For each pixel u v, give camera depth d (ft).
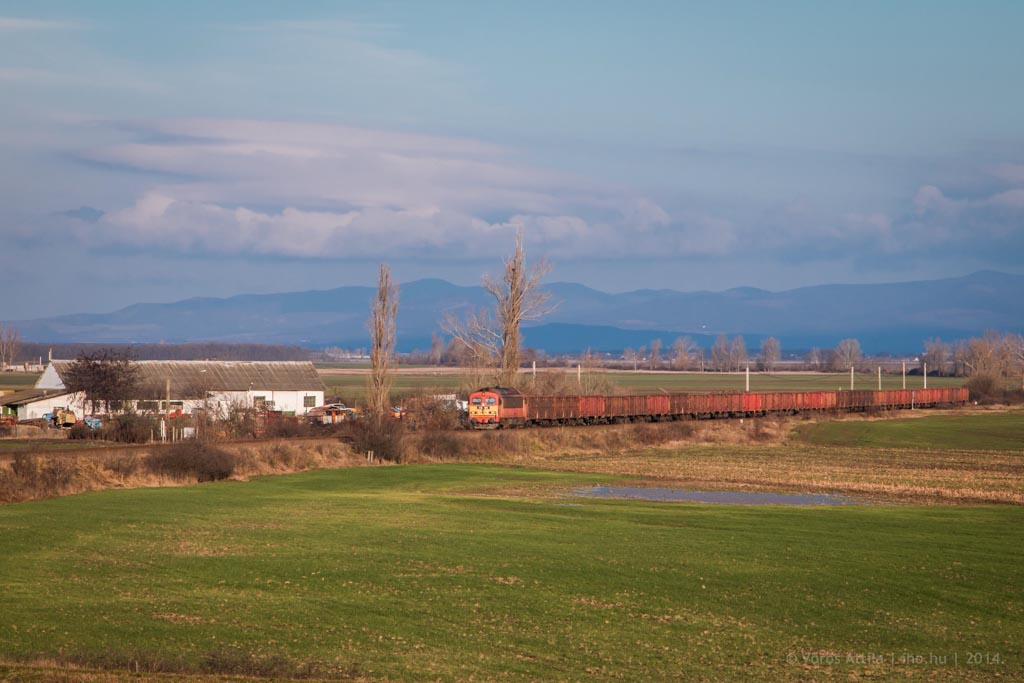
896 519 232.32
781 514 239.71
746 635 137.39
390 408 424.87
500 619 142.00
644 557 182.29
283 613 142.41
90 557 174.29
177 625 135.33
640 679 119.14
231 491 263.90
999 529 217.56
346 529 207.10
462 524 216.54
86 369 419.95
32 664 114.73
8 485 238.27
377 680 116.78
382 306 376.89
